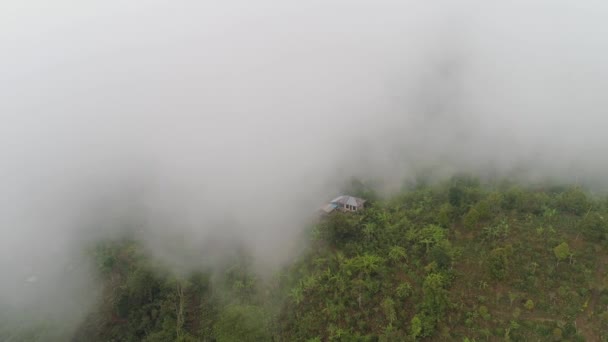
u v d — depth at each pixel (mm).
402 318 44594
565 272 43469
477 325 41812
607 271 42781
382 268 49625
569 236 47312
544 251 45969
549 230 48375
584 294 41375
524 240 47719
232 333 50969
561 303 41375
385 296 47156
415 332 42375
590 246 45250
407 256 50219
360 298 47469
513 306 42281
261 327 50750
